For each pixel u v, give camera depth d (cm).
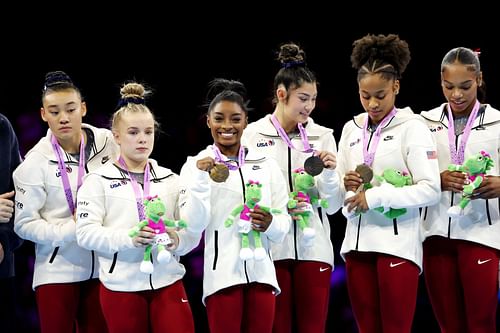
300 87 1628
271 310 1551
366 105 1628
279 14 2672
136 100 1573
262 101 2684
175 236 1524
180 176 1583
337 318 2442
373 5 2639
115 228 1520
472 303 1642
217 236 1555
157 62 2662
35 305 2464
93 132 1697
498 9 2556
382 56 1619
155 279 1518
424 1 2605
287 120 1694
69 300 1627
